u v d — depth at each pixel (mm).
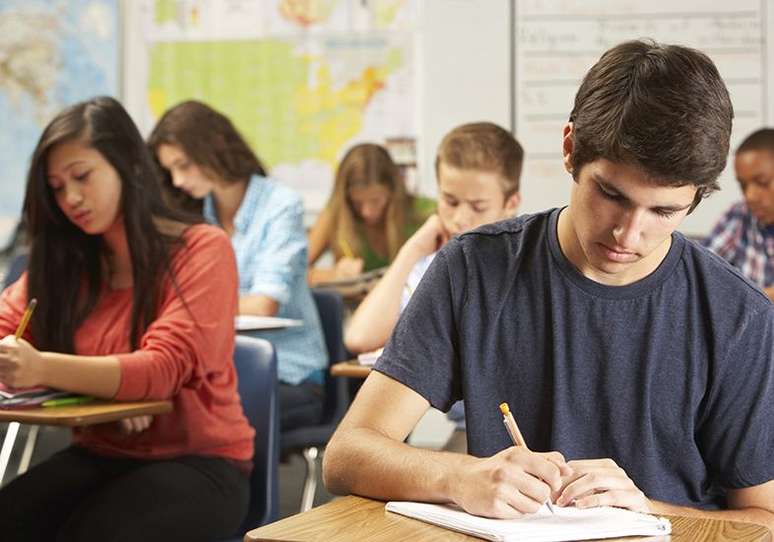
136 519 2311
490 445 1758
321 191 6109
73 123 2600
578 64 5809
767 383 1705
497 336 1767
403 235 5621
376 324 3312
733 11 5707
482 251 1803
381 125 6031
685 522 1517
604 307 1726
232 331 2664
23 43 6207
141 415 2389
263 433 2654
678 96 1477
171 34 6156
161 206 2701
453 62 5934
